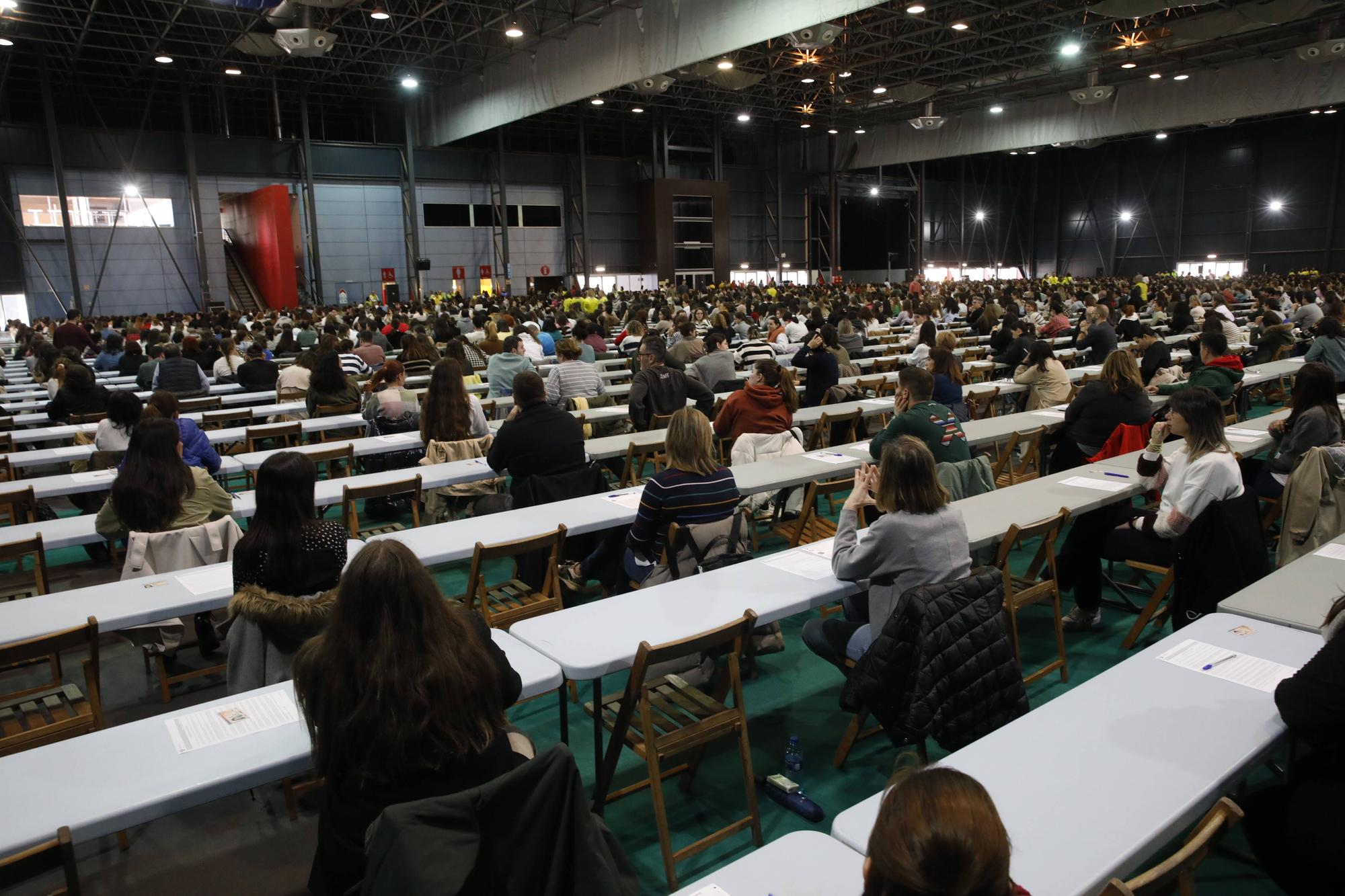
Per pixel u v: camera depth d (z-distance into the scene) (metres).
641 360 6.93
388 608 1.73
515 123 31.05
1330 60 21.06
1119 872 1.62
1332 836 1.93
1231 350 10.77
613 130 33.47
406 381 9.33
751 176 36.22
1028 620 4.55
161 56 20.78
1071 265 41.69
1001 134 29.98
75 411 7.82
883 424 8.11
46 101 22.59
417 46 23.77
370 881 1.37
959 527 3.00
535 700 3.80
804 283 37.66
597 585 4.80
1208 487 3.58
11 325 20.23
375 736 1.68
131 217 24.77
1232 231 36.06
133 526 3.54
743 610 2.89
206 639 4.15
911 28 21.95
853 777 3.16
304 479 2.59
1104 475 4.60
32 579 4.46
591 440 5.96
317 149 27.22
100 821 1.80
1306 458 3.92
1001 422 6.25
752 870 1.64
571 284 32.41
